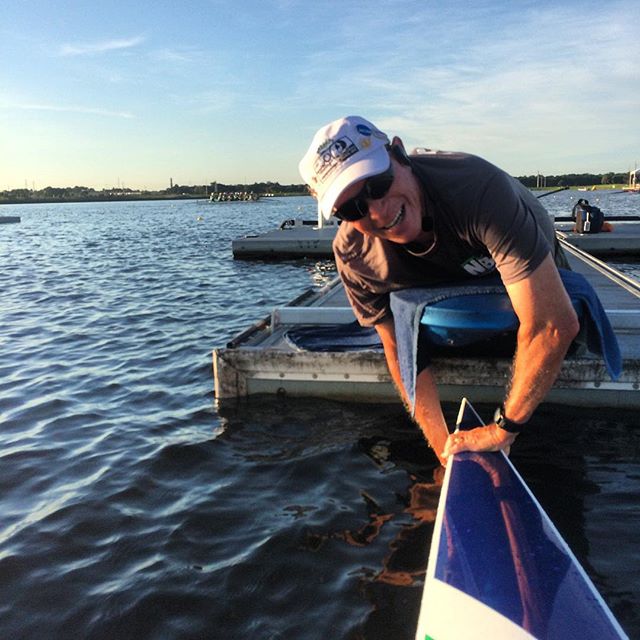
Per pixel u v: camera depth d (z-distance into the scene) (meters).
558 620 1.74
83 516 3.20
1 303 10.38
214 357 4.61
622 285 6.98
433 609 1.83
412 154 2.49
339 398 4.50
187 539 2.95
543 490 3.23
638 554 2.65
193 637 2.31
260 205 89.81
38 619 2.44
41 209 134.38
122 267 15.59
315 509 3.15
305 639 2.25
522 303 2.18
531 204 2.54
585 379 4.03
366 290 3.05
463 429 2.92
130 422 4.52
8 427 4.54
